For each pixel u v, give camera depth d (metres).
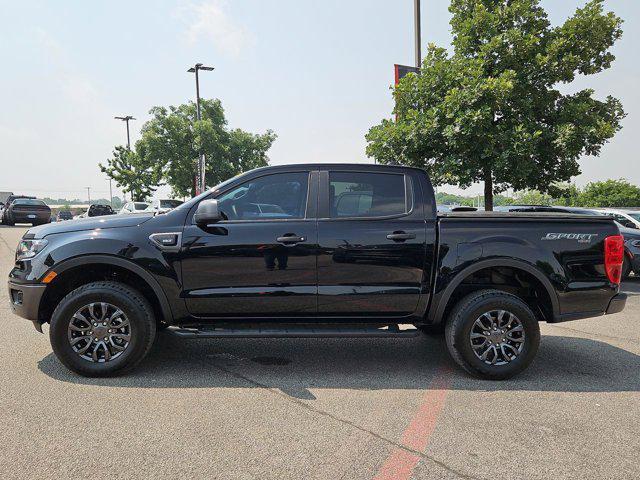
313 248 4.30
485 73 9.72
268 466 2.78
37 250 4.27
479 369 4.28
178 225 4.32
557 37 9.80
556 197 10.86
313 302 4.34
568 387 4.16
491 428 3.32
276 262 4.30
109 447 2.96
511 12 9.68
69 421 3.32
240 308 4.33
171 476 2.65
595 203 44.44
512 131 9.26
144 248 4.24
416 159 10.23
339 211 4.45
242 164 31.89
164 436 3.12
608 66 9.83
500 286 4.73
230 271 4.29
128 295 4.20
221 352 5.07
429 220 4.44
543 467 2.81
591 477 2.71
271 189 4.49
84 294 4.13
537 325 4.30
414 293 4.39
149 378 4.23
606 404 3.78
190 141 29.81
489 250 4.35
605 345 5.55
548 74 9.53
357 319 4.43
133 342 4.19
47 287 4.19
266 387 4.06
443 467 2.79
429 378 4.36
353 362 4.80
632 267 10.10
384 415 3.52
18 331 5.58
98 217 4.59
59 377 4.18
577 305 4.45
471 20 9.81
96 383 4.07
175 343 5.37
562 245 4.41
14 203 28.36
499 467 2.80
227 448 2.98
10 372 4.29
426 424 3.37
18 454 2.86
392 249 4.35
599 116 9.86
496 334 4.31
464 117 9.05
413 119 10.05
